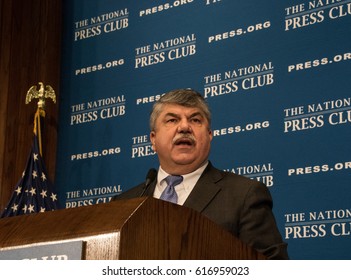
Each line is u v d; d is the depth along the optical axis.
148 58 5.43
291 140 4.37
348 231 3.96
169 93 3.29
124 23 5.68
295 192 4.26
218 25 5.01
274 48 4.61
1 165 5.66
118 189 5.36
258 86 4.64
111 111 5.58
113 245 1.70
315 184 4.18
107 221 1.77
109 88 5.64
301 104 4.37
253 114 4.61
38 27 6.03
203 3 5.16
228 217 2.84
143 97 5.39
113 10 5.79
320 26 4.40
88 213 1.87
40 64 5.96
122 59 5.62
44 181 5.52
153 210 1.79
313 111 4.30
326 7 4.39
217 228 1.96
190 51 5.15
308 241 4.12
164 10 5.42
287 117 4.42
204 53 5.05
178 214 1.84
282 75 4.52
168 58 5.29
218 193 2.97
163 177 3.24
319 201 4.14
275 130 4.46
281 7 4.64
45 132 5.84
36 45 5.99
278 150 4.42
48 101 5.91
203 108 3.24
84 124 5.74
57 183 5.79
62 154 5.82
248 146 4.59
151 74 5.38
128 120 5.44
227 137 4.72
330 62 4.29
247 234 2.79
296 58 4.47
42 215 2.01
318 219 4.11
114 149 5.47
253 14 4.80
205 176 3.10
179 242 1.83
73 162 5.73
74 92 5.89
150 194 3.22
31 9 6.04
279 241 2.81
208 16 5.10
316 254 4.07
